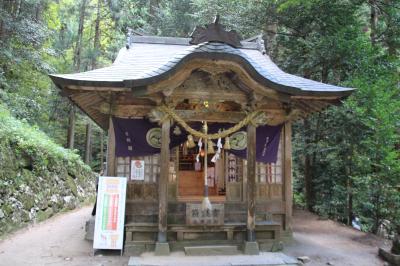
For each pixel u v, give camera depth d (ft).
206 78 25.12
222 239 26.09
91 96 26.17
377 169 32.09
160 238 24.35
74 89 23.98
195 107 28.02
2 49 47.37
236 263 22.31
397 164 29.40
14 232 30.91
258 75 23.34
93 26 90.68
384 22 44.19
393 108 31.48
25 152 37.35
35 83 60.29
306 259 24.07
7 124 39.60
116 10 76.33
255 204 26.58
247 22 45.50
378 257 25.55
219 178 35.12
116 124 26.48
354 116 32.96
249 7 44.68
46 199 39.55
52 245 27.32
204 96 25.03
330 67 40.73
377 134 31.30
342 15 40.42
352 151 34.45
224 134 25.73
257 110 25.90
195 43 24.07
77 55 73.51
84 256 24.21
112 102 26.27
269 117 27.89
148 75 22.82
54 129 71.87
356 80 33.88
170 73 22.27
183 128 27.17
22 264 22.30
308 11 40.93
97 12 81.46
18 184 33.83
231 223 26.27
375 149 31.63
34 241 28.60
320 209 39.52
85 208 50.06
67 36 71.51
